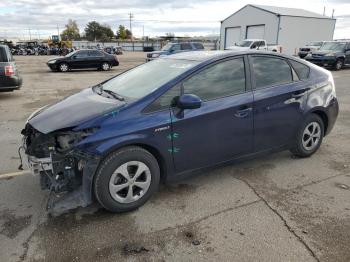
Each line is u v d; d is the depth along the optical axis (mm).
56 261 2689
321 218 3297
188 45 23953
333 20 38188
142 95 3443
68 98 3986
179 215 3348
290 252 2789
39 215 3338
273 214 3367
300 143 4672
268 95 4113
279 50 28312
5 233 3043
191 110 3539
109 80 4512
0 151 5188
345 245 2879
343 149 5316
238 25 39531
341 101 9609
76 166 3205
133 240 2953
